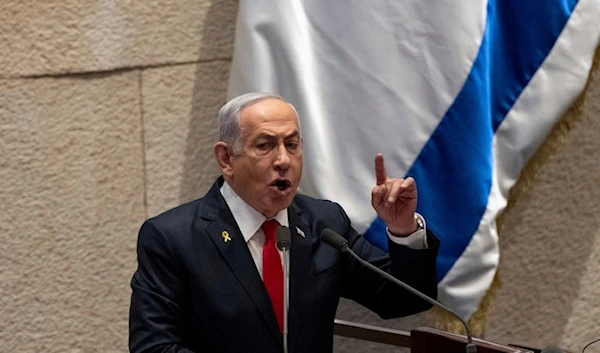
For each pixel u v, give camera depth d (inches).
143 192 470.0
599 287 522.0
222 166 350.0
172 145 472.4
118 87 460.8
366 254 367.6
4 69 440.5
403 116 421.4
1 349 457.1
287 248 323.6
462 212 423.8
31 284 458.3
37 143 450.0
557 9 430.0
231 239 347.9
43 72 446.3
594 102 498.3
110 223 466.6
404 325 482.0
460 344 325.4
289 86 425.4
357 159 424.8
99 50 453.7
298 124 345.7
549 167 500.4
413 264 347.3
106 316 473.4
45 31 444.8
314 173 422.6
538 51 431.8
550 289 513.7
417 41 420.5
